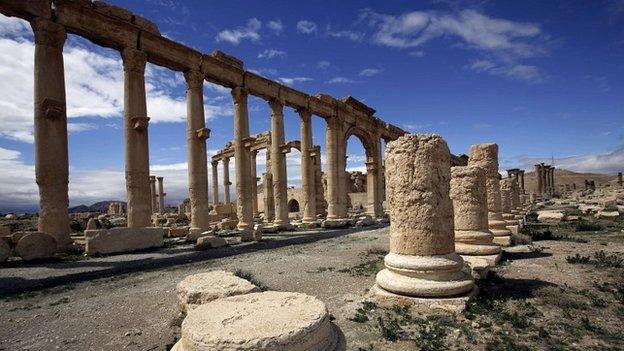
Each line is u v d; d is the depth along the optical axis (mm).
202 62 24438
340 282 10078
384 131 44750
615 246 14812
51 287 10703
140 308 8195
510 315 6938
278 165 29938
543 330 6160
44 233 15414
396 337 6098
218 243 18906
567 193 81500
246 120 27344
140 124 19859
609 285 8828
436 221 7996
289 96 31281
